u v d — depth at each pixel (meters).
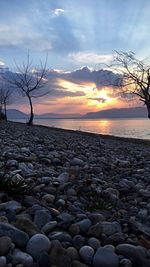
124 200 1.07
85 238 0.68
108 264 0.58
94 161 1.78
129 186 1.24
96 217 0.78
